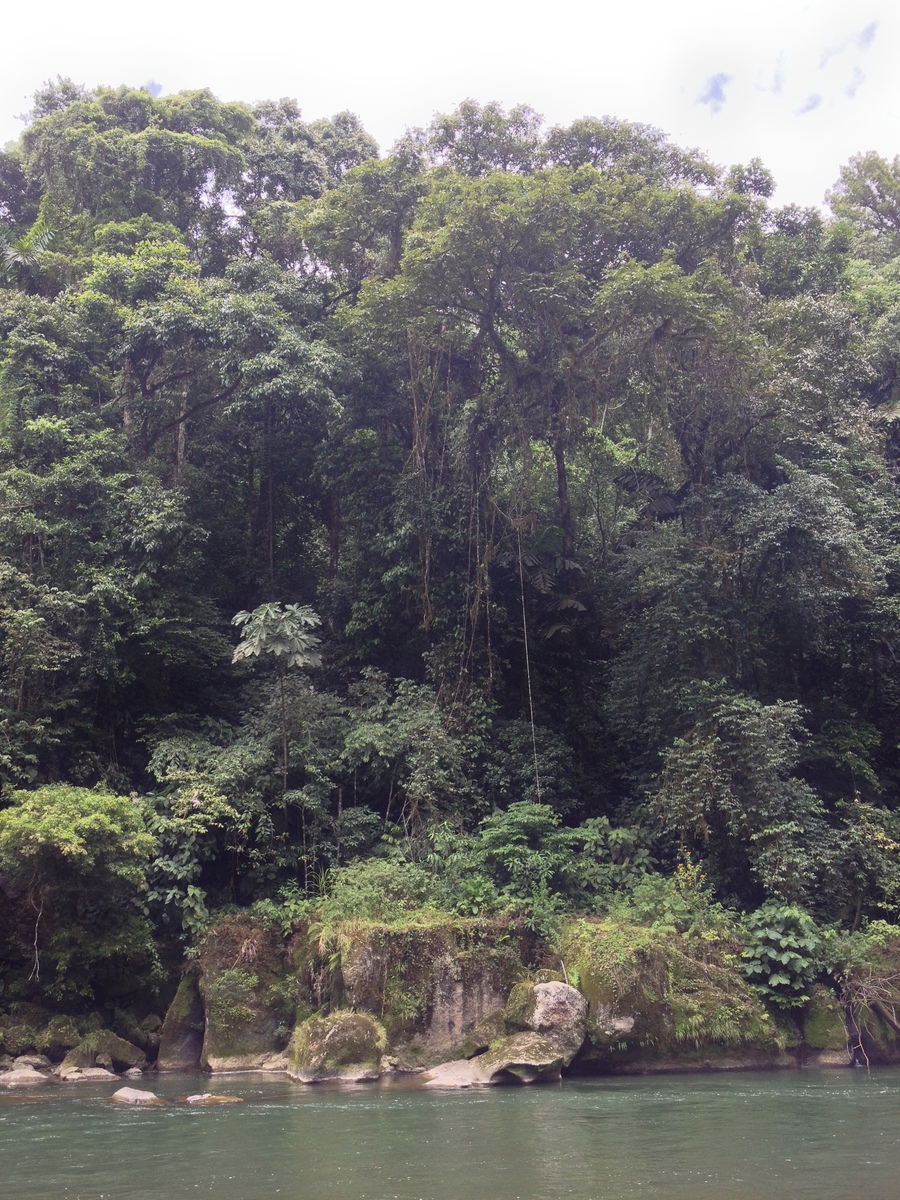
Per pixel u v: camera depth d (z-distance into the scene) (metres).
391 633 24.00
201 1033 16.41
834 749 21.36
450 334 23.34
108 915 16.61
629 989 15.13
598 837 19.44
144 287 24.52
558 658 24.28
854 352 25.17
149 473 22.78
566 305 21.08
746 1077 14.62
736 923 17.52
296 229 26.61
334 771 20.05
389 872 17.52
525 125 26.45
